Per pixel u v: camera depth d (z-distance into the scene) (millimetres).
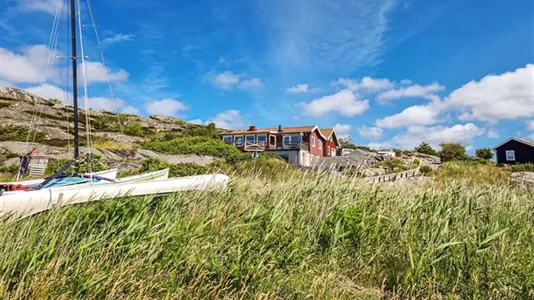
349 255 3734
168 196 4586
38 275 2531
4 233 3006
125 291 2654
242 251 3225
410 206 4281
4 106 39094
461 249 3312
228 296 2723
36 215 3729
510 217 4500
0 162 18234
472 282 2975
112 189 4477
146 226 3457
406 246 3512
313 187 4949
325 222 4059
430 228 3768
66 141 27516
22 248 2777
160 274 2805
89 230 3490
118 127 41781
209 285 2807
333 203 4395
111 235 3365
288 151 34312
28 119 36125
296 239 3594
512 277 2980
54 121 37125
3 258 2633
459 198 4754
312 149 37312
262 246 3279
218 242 3365
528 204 5344
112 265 2912
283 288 2910
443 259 3295
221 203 4414
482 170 14289
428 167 15031
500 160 36156
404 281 3102
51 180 5953
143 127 47250
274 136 36750
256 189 5406
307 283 3064
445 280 3068
